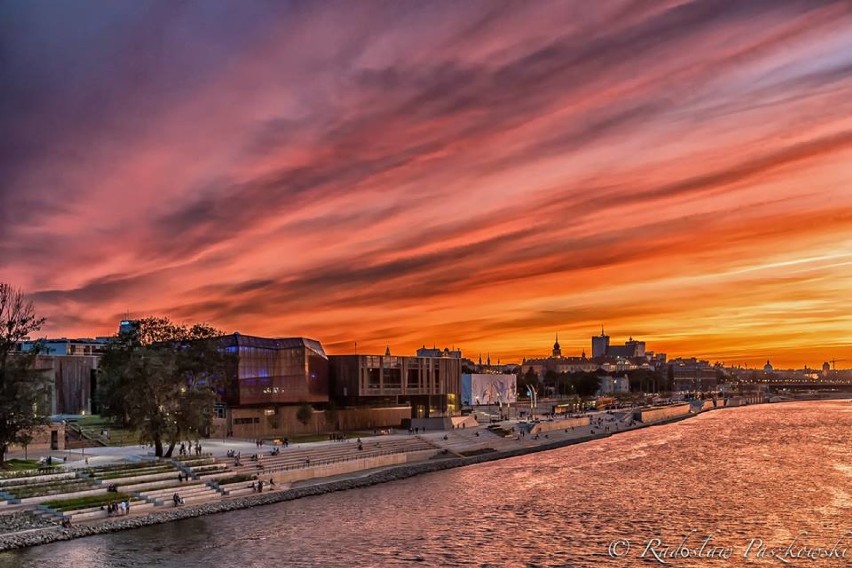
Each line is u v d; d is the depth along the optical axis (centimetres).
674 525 11075
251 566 8669
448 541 9975
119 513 10775
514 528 10825
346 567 8719
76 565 8456
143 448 15250
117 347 16525
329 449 17162
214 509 11644
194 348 16225
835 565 8994
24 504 10481
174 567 8544
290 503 12600
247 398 19750
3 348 11519
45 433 14512
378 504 12594
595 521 11312
